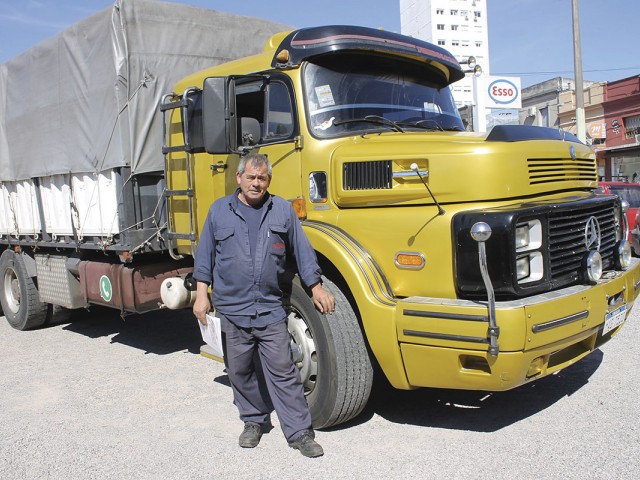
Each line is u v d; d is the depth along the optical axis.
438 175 4.00
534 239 3.82
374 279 4.12
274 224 4.03
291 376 4.14
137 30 6.06
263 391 5.38
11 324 8.59
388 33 5.07
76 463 4.15
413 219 4.05
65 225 7.20
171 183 5.77
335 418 4.30
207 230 4.16
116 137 6.00
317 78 4.76
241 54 6.89
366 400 4.35
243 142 4.99
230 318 4.09
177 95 5.63
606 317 4.20
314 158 4.61
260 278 4.01
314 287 4.06
